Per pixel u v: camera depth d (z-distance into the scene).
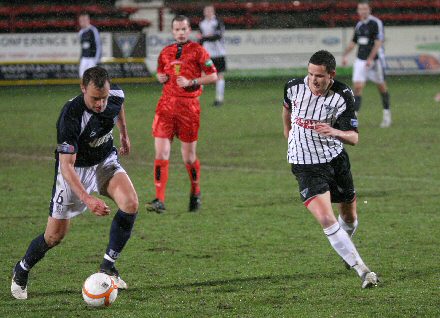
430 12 60.25
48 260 14.29
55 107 41.09
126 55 51.75
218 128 33.94
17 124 35.34
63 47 50.97
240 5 59.28
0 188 21.75
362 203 19.14
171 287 12.48
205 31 41.81
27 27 55.25
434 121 35.03
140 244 15.48
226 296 11.94
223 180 22.61
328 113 12.11
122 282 12.30
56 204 11.61
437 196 19.83
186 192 21.20
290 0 61.09
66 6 57.91
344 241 11.73
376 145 28.58
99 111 11.00
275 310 11.18
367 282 11.52
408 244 15.16
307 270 13.40
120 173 12.09
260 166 24.91
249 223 17.25
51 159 26.80
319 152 12.32
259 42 53.62
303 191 12.20
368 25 33.78
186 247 15.20
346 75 54.22
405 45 55.03
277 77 53.94
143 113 38.94
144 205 19.55
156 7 58.19
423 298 11.66
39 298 11.94
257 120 36.34
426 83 51.03
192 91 18.25
